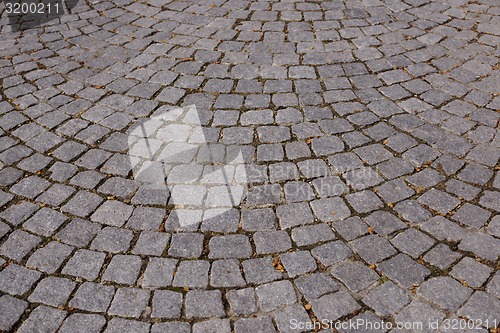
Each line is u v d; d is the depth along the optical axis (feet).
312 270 10.49
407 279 10.23
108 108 15.16
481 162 12.89
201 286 10.25
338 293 10.04
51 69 16.97
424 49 17.31
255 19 19.45
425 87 15.58
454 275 10.27
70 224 11.59
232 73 16.51
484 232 11.10
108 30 19.06
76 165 13.17
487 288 10.00
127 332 9.47
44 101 15.51
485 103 14.84
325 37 18.22
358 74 16.30
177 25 19.22
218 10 20.12
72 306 9.93
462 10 19.48
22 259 10.82
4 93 15.90
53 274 10.51
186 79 16.29
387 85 15.75
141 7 20.54
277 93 15.58
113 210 11.92
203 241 11.17
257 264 10.66
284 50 17.57
